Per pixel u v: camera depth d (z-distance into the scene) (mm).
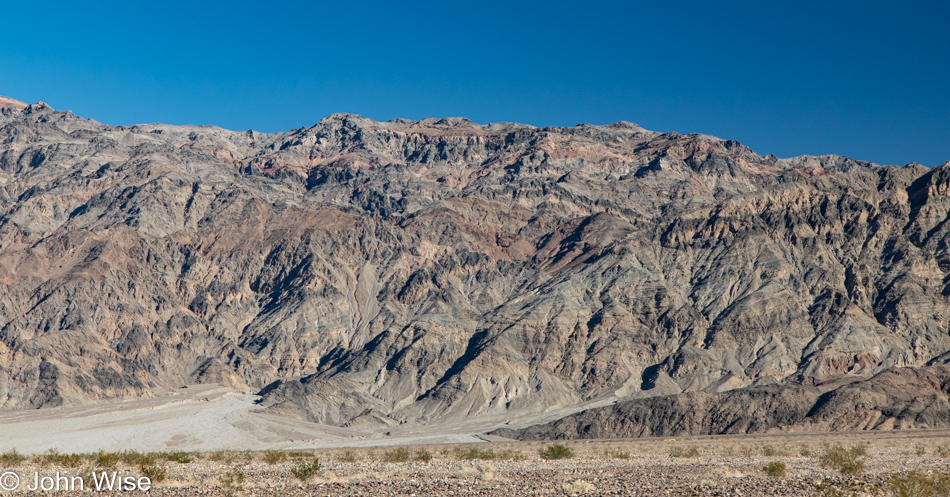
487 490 50125
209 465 72000
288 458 87562
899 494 45562
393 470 64875
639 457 92125
